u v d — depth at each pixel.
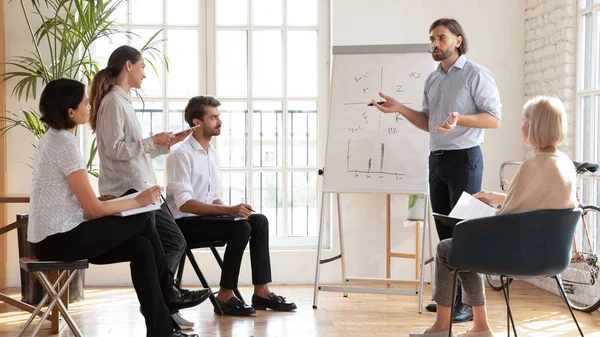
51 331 4.35
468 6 6.01
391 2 6.00
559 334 4.32
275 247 6.17
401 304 5.23
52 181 3.46
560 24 5.41
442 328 3.74
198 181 4.88
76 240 3.45
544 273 3.22
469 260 3.22
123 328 4.47
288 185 6.18
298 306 5.14
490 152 6.02
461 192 4.74
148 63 6.06
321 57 6.13
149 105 6.08
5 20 5.75
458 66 4.77
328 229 6.15
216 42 6.10
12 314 4.88
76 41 5.44
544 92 5.68
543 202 3.22
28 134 5.78
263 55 6.14
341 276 6.05
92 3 5.26
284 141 6.16
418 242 5.78
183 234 4.74
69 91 3.48
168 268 3.88
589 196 5.23
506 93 6.04
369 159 5.20
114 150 3.91
